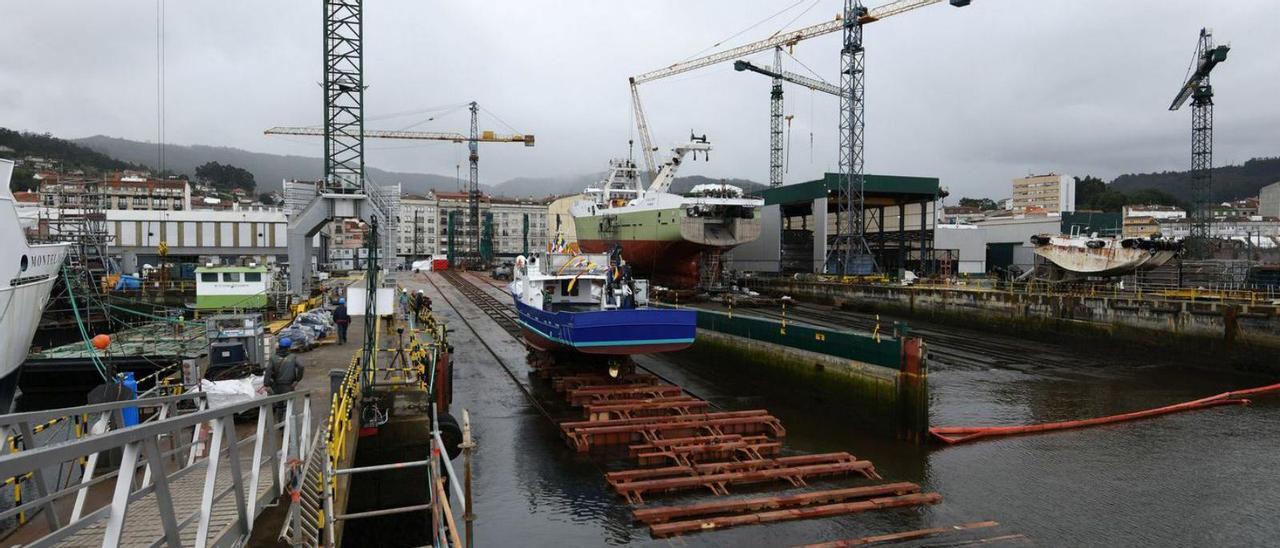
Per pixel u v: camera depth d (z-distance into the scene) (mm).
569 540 12445
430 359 17469
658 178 56281
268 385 12000
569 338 19656
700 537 12453
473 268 83188
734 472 14906
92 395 10164
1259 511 14141
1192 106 63594
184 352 19875
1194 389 24953
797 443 18250
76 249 30203
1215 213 128250
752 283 54906
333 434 9516
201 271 28250
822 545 12141
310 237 34844
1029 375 27094
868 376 19812
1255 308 27328
